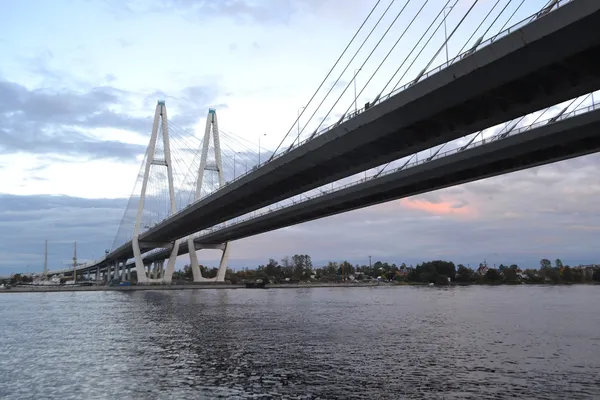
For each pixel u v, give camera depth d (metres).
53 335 44.41
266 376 26.38
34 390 24.19
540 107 38.62
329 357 31.73
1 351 35.69
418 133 47.34
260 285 182.88
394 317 59.19
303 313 65.31
